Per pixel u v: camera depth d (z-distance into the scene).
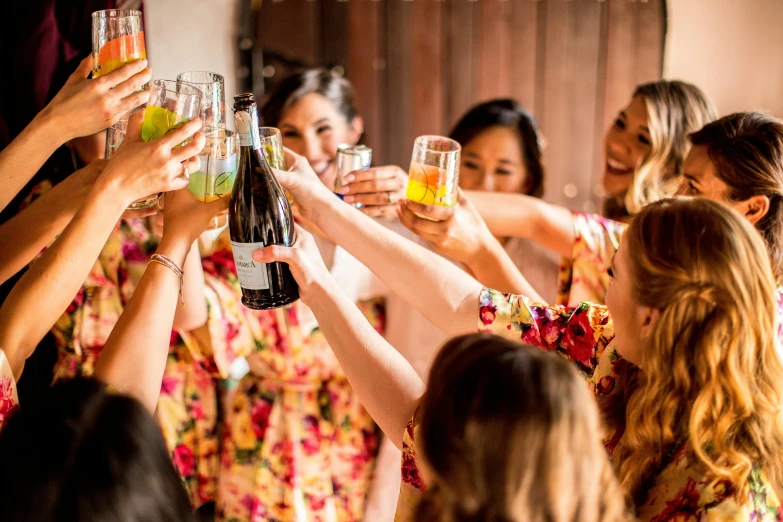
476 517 0.76
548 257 2.16
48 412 0.76
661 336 0.98
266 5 2.98
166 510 0.76
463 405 0.78
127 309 1.07
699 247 0.96
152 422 0.78
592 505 0.78
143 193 1.05
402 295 1.36
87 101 1.12
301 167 1.42
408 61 3.13
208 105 1.16
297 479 1.82
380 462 1.87
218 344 1.73
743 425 0.99
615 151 2.31
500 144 2.23
